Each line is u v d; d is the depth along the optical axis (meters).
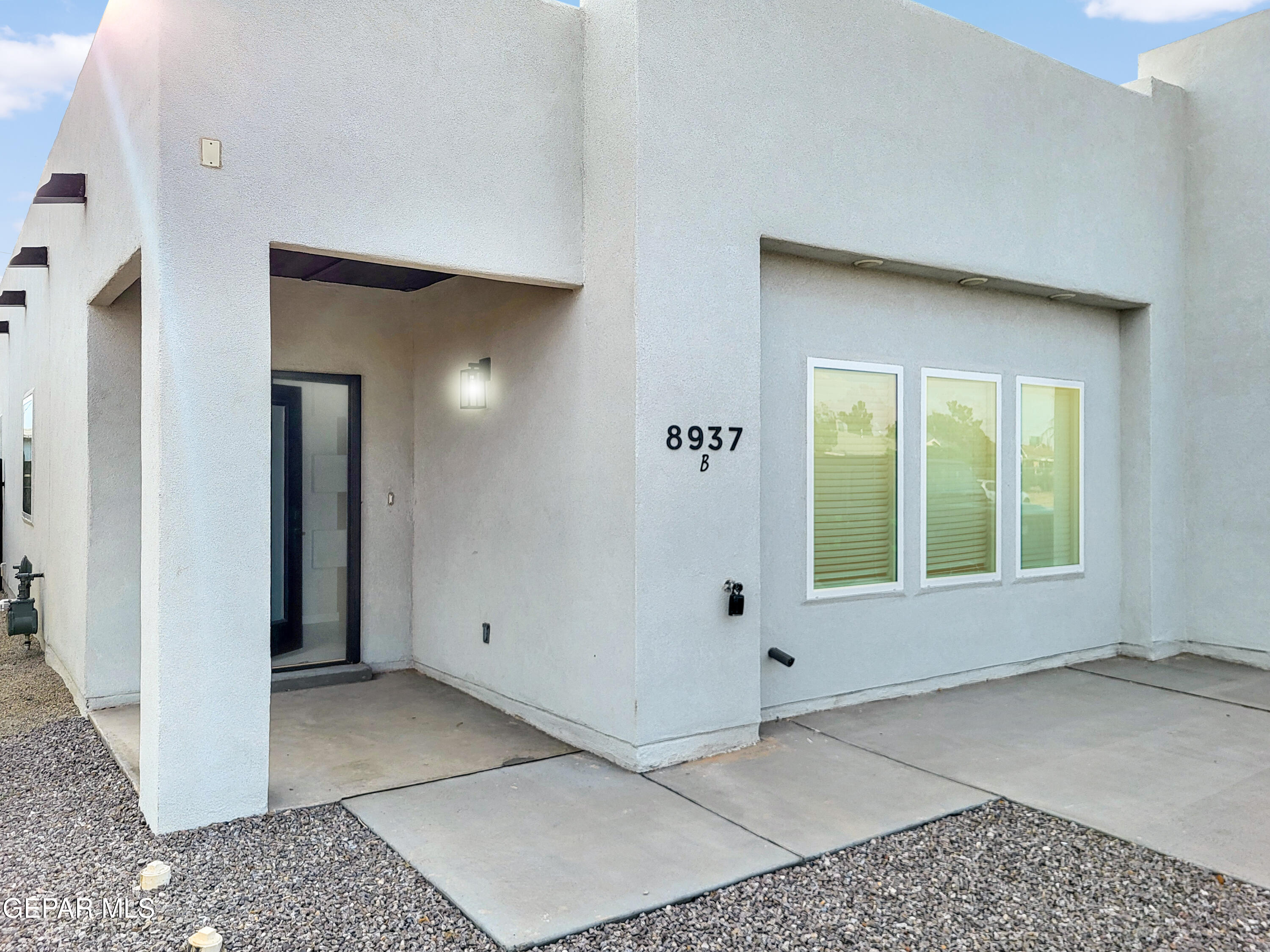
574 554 5.25
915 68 5.93
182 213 3.88
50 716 5.92
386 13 4.48
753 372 5.21
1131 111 7.38
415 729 5.57
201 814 3.98
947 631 6.60
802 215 5.38
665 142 4.82
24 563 8.08
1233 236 7.52
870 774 4.77
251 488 4.04
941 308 6.54
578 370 5.21
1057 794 4.49
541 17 5.02
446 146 4.67
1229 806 4.34
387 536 7.09
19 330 9.98
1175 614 7.84
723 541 5.09
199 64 3.95
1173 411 7.78
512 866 3.62
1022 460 7.10
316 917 3.19
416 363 7.15
